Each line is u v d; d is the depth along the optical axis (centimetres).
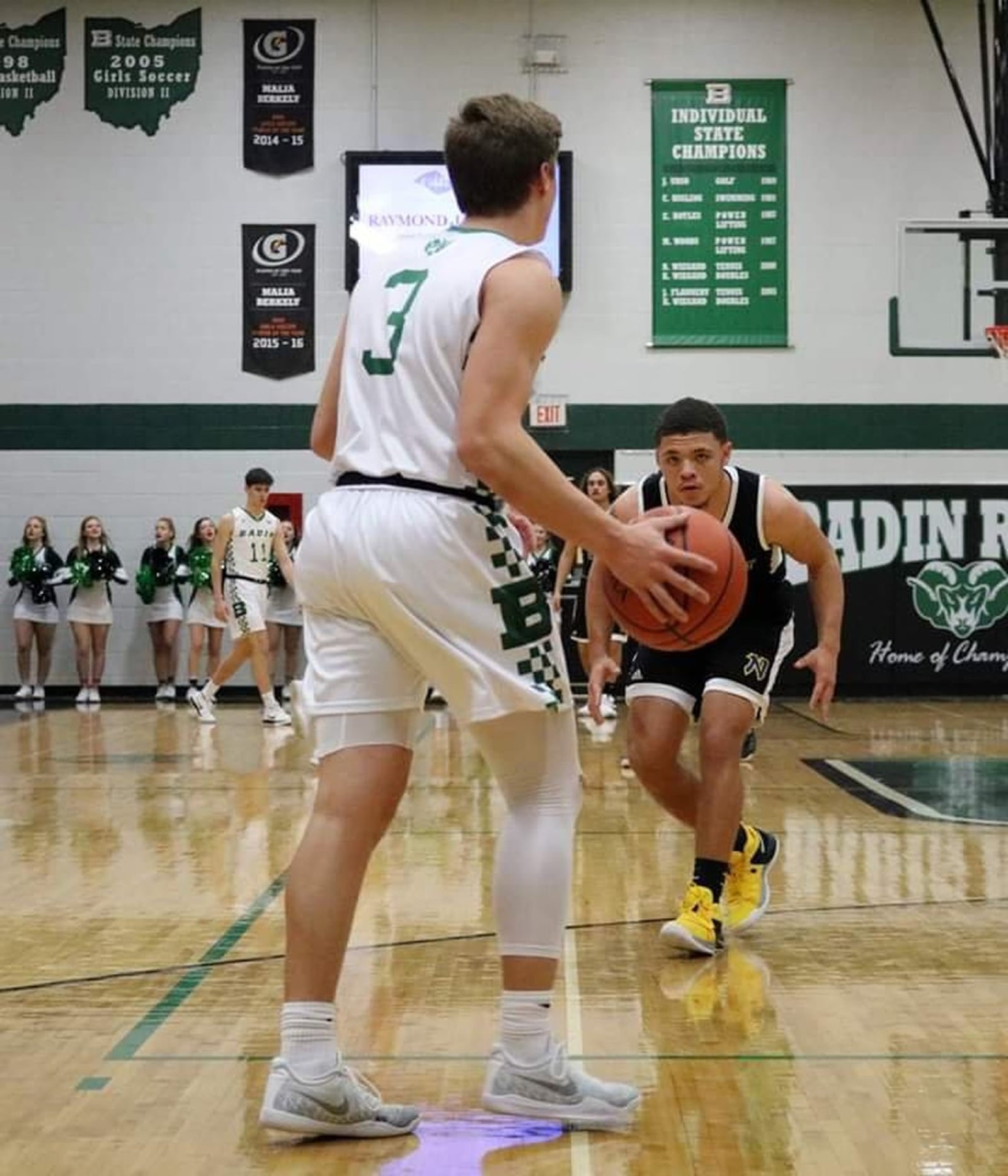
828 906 667
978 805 1003
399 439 366
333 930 360
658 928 624
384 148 2166
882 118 2158
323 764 371
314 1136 359
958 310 1972
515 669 361
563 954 564
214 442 2167
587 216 2164
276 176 2166
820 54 2158
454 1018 475
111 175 2167
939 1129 365
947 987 519
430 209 2148
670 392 2166
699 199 2161
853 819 938
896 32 2156
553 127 388
